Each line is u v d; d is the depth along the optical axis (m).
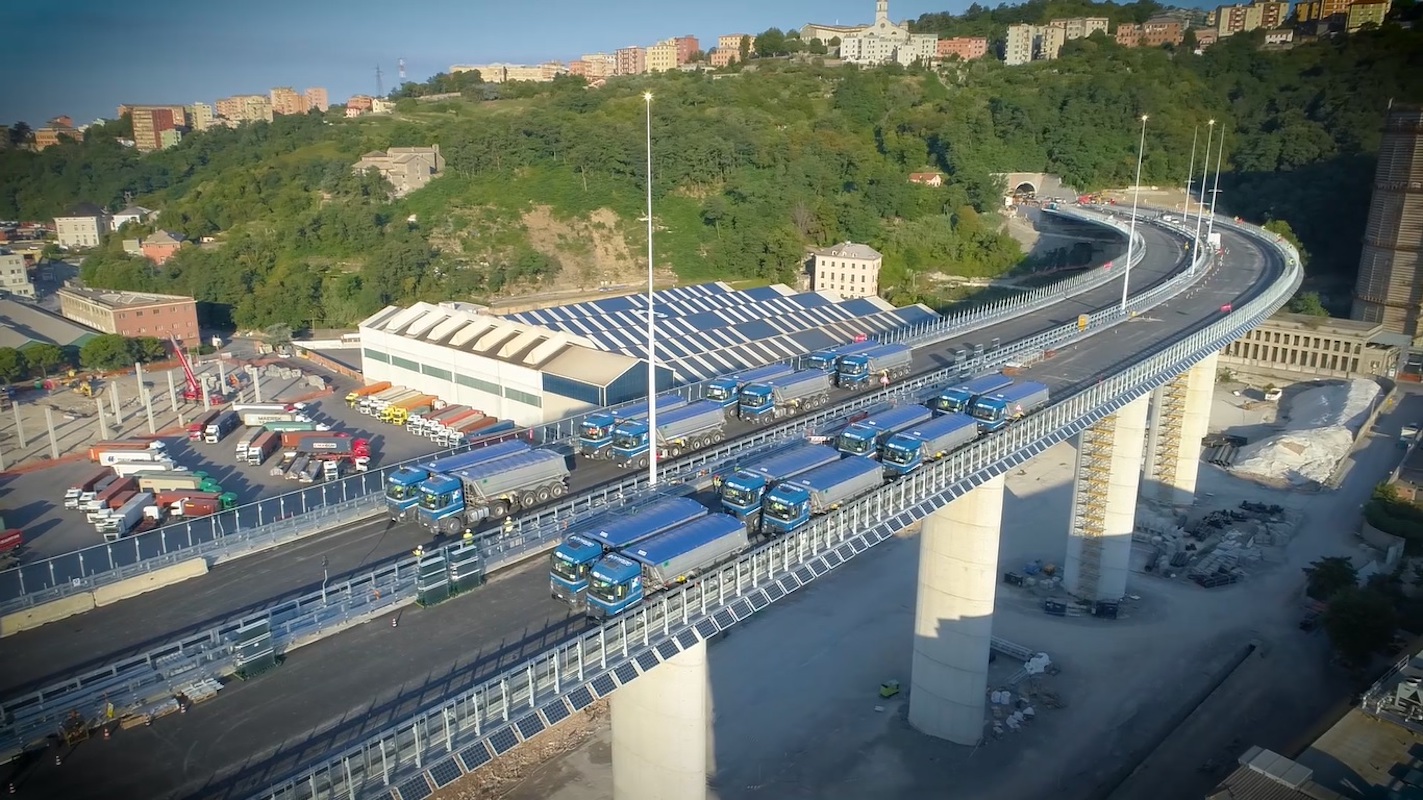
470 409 124.62
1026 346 102.19
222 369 155.75
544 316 141.88
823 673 83.19
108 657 44.59
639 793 54.06
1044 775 69.69
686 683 51.03
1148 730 75.06
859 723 75.88
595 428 71.06
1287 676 82.44
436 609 48.03
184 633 46.72
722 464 66.44
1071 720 76.31
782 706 78.19
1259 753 55.69
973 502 68.81
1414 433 140.38
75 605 48.75
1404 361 171.50
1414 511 109.81
